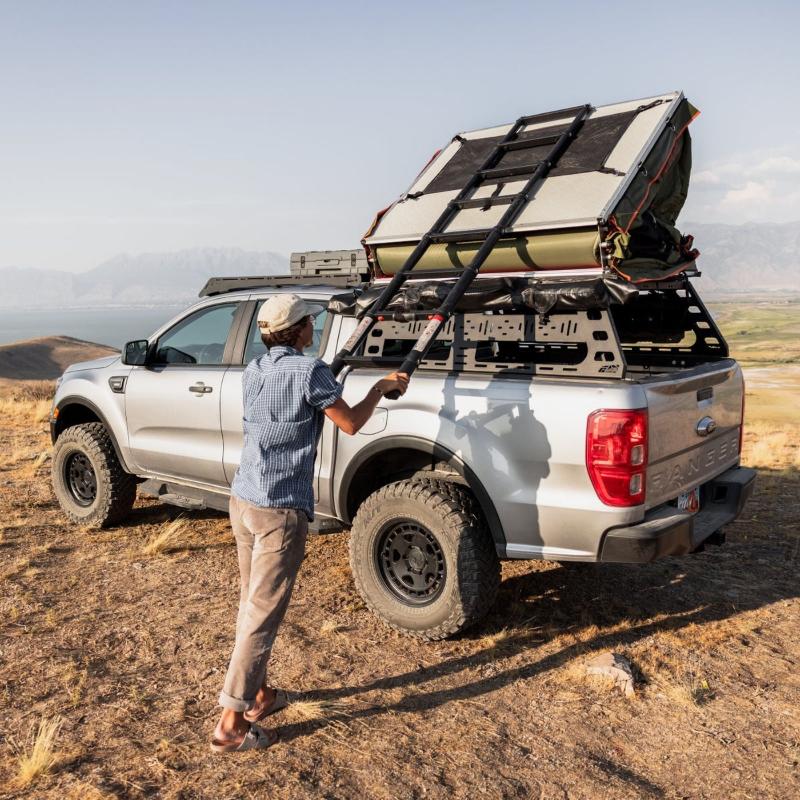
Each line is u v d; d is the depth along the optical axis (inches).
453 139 209.8
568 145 178.2
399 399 166.9
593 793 112.4
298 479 125.0
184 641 161.9
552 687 143.6
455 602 155.6
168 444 217.3
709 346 192.7
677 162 179.9
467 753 122.3
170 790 111.9
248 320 204.4
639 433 139.9
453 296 149.4
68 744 123.3
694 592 190.7
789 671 149.6
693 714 134.0
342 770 117.7
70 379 247.9
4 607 178.1
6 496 280.4
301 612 178.4
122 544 226.1
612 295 142.9
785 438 470.9
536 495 148.7
